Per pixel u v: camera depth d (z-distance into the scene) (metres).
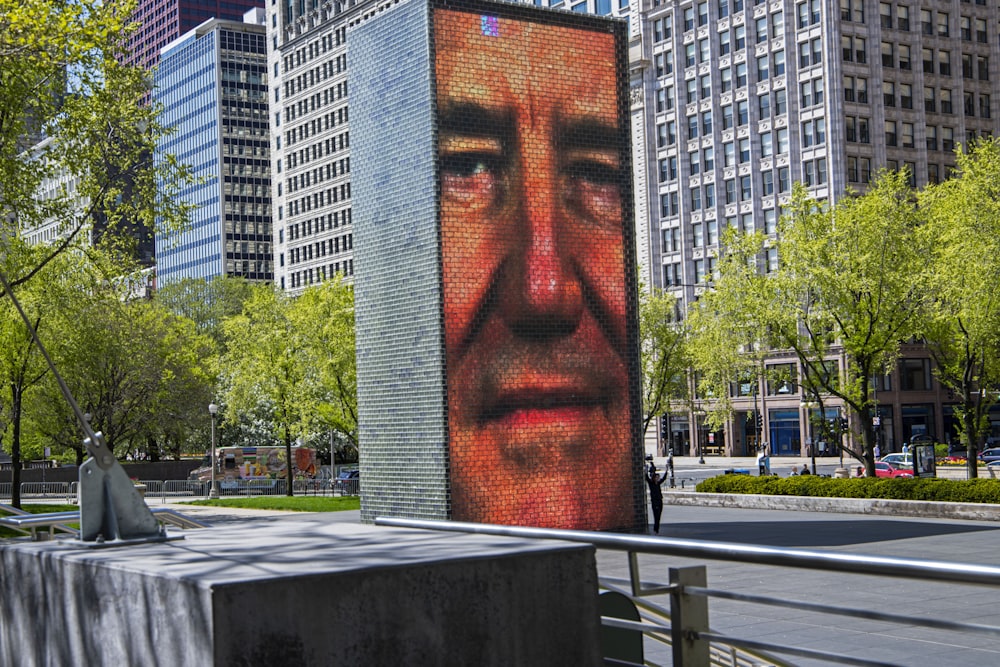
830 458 82.44
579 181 27.59
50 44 26.08
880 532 27.58
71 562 4.23
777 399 86.62
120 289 47.56
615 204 27.98
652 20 96.81
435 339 25.97
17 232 33.44
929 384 83.62
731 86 90.81
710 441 92.56
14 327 44.00
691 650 4.24
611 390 27.50
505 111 27.03
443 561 3.65
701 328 50.47
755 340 43.25
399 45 27.30
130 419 64.19
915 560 3.26
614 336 27.64
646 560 22.25
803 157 86.19
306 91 131.88
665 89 95.88
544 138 27.33
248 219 168.25
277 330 56.16
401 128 27.20
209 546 4.39
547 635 3.82
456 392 25.91
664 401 54.12
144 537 4.83
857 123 84.94
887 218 39.50
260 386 57.81
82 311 46.12
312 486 66.94
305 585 3.39
